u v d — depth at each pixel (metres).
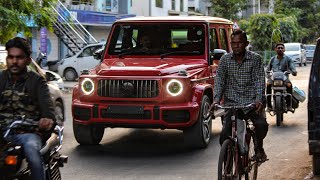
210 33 11.09
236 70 6.79
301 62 42.91
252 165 6.85
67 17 28.77
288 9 64.94
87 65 26.77
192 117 9.39
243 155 6.58
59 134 5.77
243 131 6.53
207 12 59.84
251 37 44.28
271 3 65.31
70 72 27.11
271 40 42.59
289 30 52.09
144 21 11.13
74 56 27.09
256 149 6.93
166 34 11.05
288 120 13.69
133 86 9.37
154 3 45.34
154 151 9.88
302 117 14.23
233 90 6.85
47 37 32.06
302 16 67.00
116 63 10.34
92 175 8.05
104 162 8.96
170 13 48.69
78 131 10.11
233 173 6.38
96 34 36.84
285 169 8.34
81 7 34.81
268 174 8.02
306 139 10.95
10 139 5.20
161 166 8.64
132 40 11.16
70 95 21.20
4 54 10.61
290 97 12.83
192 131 9.70
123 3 39.88
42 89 5.42
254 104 6.59
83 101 9.69
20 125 5.29
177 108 9.27
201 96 9.74
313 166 7.84
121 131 12.17
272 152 9.65
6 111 5.44
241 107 6.54
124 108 9.35
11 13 15.57
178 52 10.89
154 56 10.92
